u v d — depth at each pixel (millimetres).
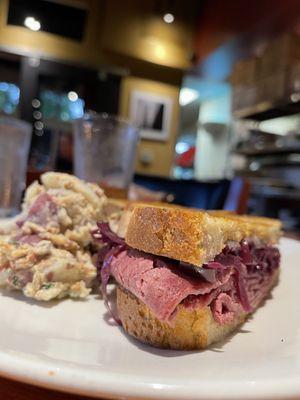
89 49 1135
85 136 337
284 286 195
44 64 1043
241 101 1275
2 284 172
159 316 120
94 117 339
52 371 85
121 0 1139
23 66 1021
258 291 169
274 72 1103
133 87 1206
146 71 1223
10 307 152
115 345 123
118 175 344
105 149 338
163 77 1249
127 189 323
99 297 174
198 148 1890
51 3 1067
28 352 97
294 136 1052
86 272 175
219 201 431
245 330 139
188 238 128
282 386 82
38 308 154
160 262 137
